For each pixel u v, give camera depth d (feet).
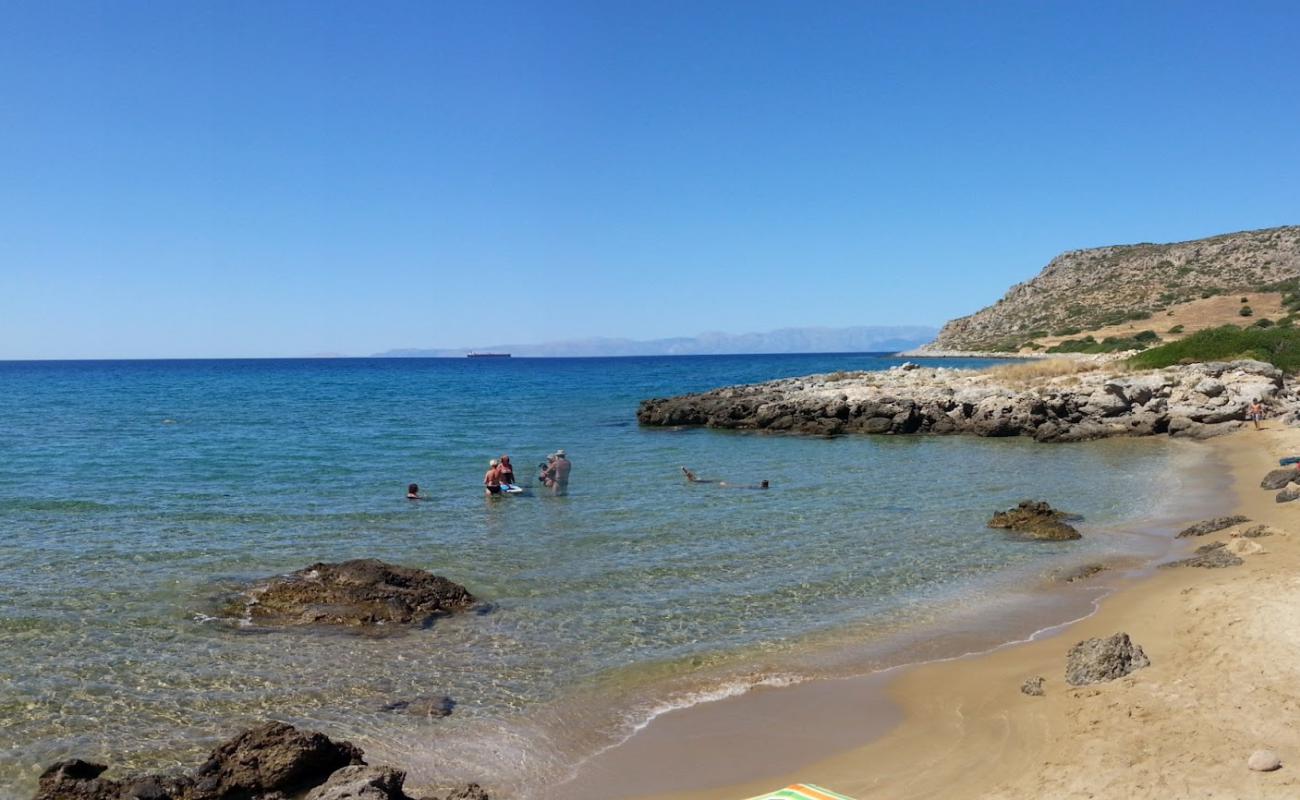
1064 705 33.99
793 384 216.54
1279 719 29.68
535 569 58.23
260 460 114.11
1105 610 48.88
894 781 29.35
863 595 52.90
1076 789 26.68
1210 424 132.67
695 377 432.66
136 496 85.20
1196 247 589.73
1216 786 25.50
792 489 92.07
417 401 250.78
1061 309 578.66
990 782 28.40
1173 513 77.05
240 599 49.85
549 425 171.94
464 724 34.88
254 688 38.06
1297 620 39.86
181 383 400.06
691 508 80.69
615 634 45.62
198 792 28.63
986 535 69.10
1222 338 211.82
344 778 27.25
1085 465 109.81
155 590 51.98
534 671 40.50
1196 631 41.04
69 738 32.99
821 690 38.34
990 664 40.86
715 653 42.93
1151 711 31.81
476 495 87.56
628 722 35.19
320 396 280.51
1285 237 538.88
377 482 95.76
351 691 37.96
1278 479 83.92
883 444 137.49
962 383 191.11
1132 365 214.69
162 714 35.29
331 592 49.57
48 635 44.06
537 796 29.32
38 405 236.02
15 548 62.44
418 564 59.16
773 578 56.44
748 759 31.76
